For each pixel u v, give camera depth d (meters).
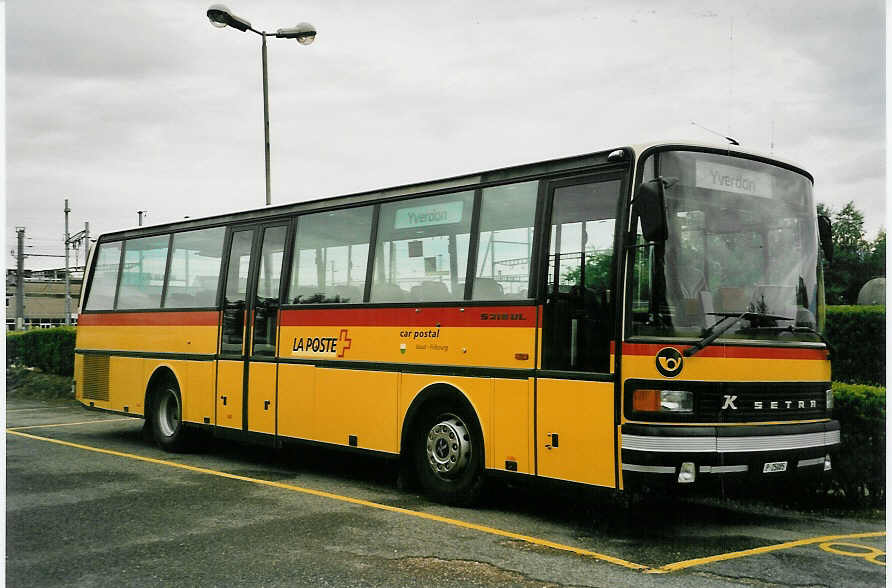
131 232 14.09
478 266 8.58
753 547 7.03
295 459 11.96
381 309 9.52
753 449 7.12
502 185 8.52
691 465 6.88
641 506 8.76
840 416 8.98
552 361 7.73
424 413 9.05
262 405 11.03
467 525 7.65
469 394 8.44
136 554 6.57
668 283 7.17
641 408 7.01
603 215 7.55
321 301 10.38
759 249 7.76
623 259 7.26
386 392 9.34
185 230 12.88
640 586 5.83
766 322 7.53
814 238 8.29
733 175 7.75
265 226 11.45
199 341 12.19
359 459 12.01
